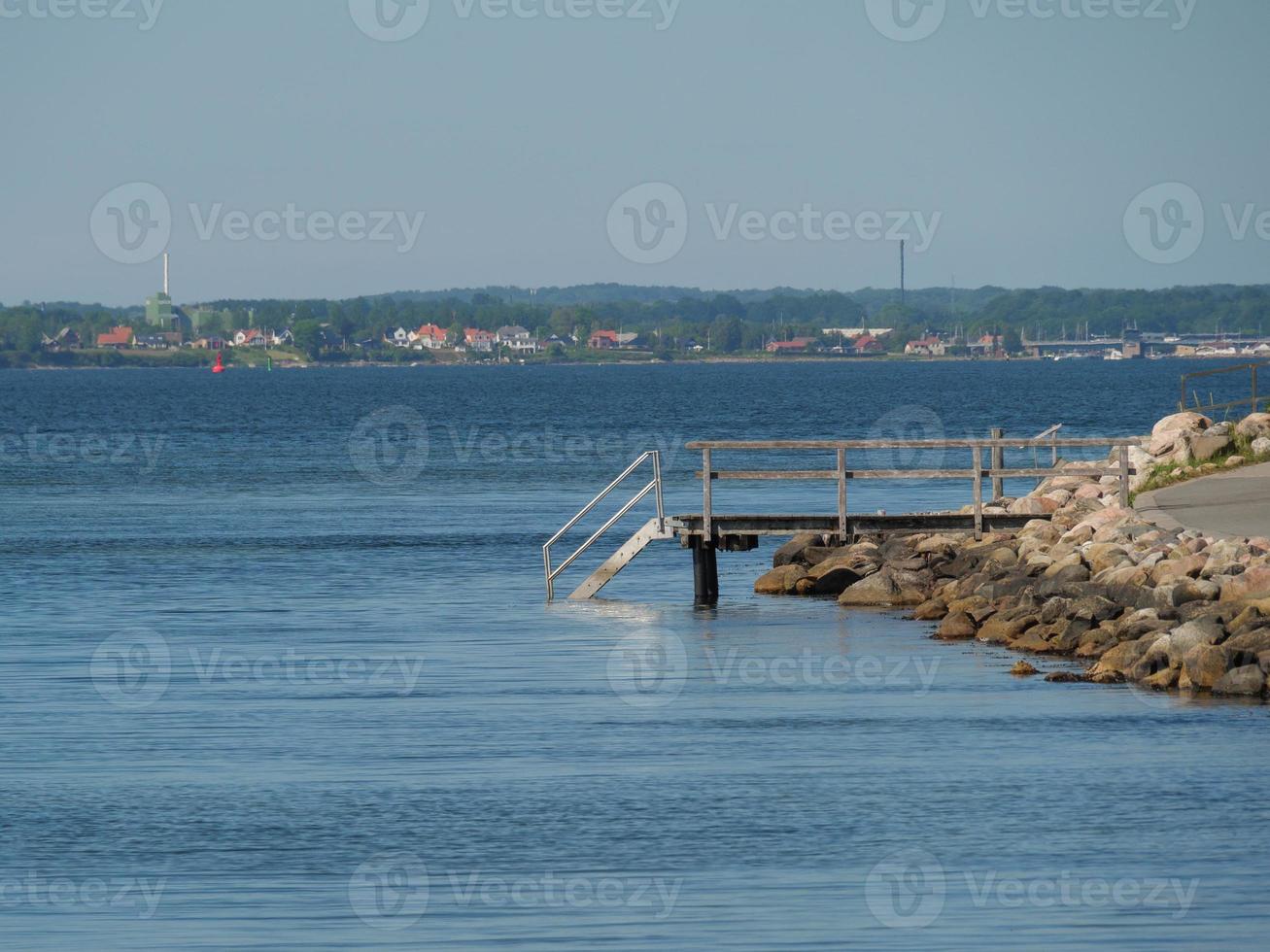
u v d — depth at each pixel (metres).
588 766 54.34
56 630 84.75
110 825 48.25
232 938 39.75
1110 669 66.62
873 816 48.31
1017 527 94.81
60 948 39.28
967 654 73.44
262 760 55.62
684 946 39.00
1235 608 65.88
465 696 66.19
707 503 90.94
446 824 48.16
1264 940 38.84
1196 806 48.47
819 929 39.97
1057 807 48.72
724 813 48.84
